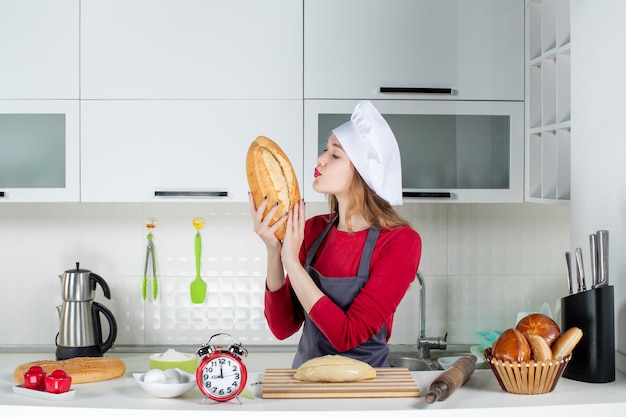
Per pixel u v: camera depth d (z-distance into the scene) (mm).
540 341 1429
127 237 2998
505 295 3078
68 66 2607
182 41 2611
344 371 1441
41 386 1434
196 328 3010
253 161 1518
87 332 2703
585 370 1528
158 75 2613
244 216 3008
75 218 2996
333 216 1918
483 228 3064
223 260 3010
